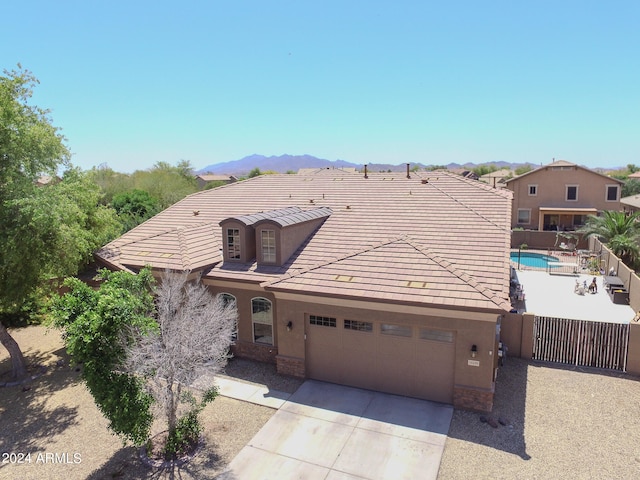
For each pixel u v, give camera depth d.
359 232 17.69
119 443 12.11
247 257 17.22
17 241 14.37
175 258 17.52
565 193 48.38
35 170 15.55
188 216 22.56
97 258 18.42
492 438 11.77
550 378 15.02
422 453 11.19
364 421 12.70
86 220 18.84
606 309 23.69
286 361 15.59
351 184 23.48
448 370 13.45
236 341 17.27
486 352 12.72
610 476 10.22
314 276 15.11
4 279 15.06
